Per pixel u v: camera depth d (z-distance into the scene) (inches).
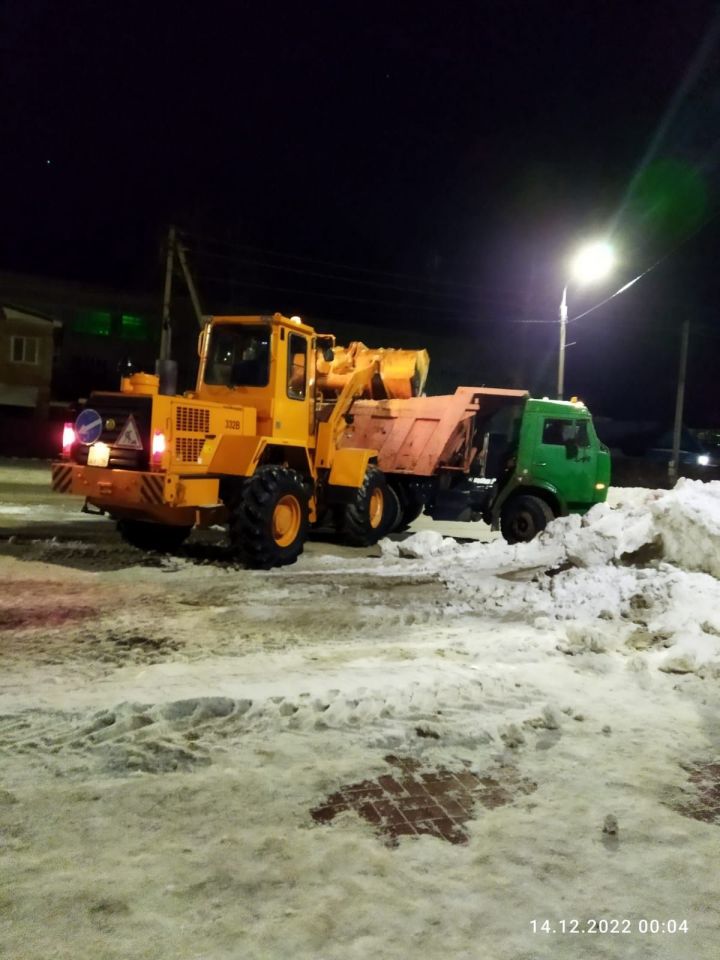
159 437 367.9
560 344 874.1
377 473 502.9
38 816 145.6
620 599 319.6
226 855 135.7
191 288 1042.7
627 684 234.2
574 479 515.5
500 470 552.4
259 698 206.5
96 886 125.3
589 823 153.6
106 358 1680.6
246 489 390.0
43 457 1334.9
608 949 117.8
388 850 140.3
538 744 190.2
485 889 130.4
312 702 203.6
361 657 250.4
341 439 547.8
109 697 206.7
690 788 170.9
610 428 1732.3
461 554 440.5
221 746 179.5
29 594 321.7
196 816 148.0
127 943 113.3
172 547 438.6
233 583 357.1
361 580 374.9
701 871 138.6
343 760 175.5
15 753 171.8
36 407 1487.5
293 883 129.0
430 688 217.9
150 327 1697.8
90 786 157.9
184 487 372.5
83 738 179.5
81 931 115.2
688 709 216.8
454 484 571.8
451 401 549.0
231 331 430.9
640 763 182.2
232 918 119.6
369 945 115.5
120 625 282.2
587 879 134.7
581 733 198.1
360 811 153.7
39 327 1482.5
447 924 121.0
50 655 245.4
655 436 1664.6
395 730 192.1
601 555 368.2
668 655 253.6
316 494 466.6
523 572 394.6
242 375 425.4
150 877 128.4
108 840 138.6
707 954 117.8
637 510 385.7
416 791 163.5
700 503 361.4
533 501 513.3
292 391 434.6
